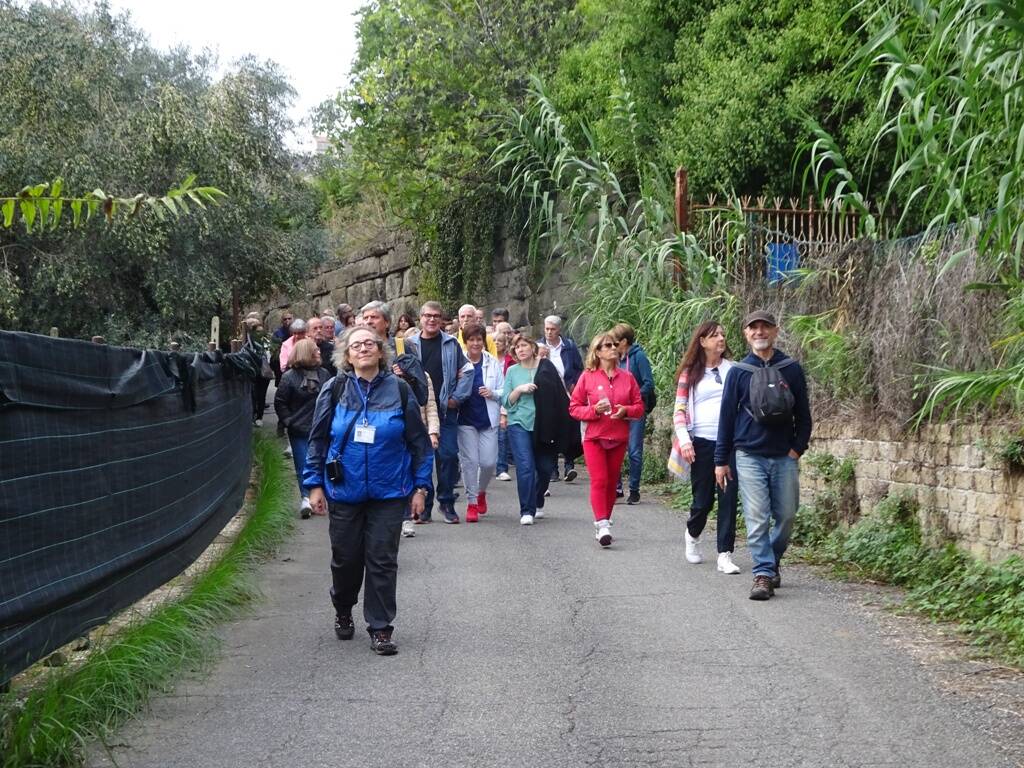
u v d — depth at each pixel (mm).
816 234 13898
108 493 6137
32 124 17125
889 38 6660
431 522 11359
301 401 11703
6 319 16984
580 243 16734
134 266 18578
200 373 8641
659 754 4793
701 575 8570
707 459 8852
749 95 15148
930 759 4676
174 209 4355
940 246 8602
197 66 20703
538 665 6203
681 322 13047
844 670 5992
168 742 5027
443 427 11266
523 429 11109
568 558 9297
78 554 5637
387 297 31578
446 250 25531
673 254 14258
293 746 4961
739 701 5492
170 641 6195
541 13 22344
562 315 21031
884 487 8977
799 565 8953
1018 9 5477
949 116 6449
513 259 23094
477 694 5695
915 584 7930
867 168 14719
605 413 9656
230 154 18641
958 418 7988
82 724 4883
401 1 22594
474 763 4730
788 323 10984
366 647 6684
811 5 14883
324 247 25547
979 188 6750
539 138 17188
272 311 41094
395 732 5137
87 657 5770
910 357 8695
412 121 23000
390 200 24781
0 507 4715
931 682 5758
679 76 17453
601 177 16000
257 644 6773
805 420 7898
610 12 18609
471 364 11305
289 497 12156
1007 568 7117
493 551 9648
